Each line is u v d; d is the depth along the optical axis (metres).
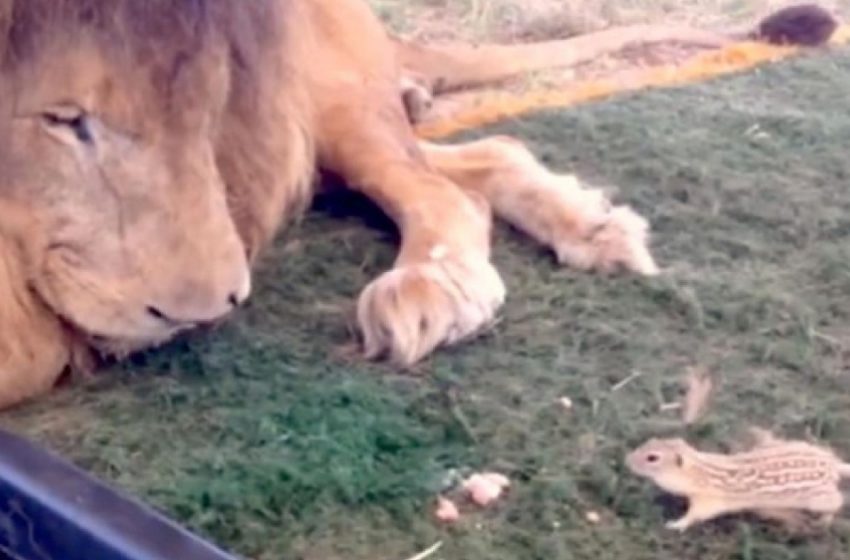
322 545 2.69
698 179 3.95
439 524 2.74
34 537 2.54
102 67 2.83
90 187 2.92
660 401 3.05
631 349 3.23
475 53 4.61
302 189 3.59
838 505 2.70
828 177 3.99
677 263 3.57
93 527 2.44
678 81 4.61
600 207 3.64
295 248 3.61
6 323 3.01
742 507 2.70
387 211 3.59
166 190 2.90
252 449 2.90
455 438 2.94
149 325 2.99
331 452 2.88
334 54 3.77
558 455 2.89
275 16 3.23
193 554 2.36
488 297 3.28
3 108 2.88
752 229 3.72
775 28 4.87
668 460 2.70
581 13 5.23
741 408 3.03
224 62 2.97
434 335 3.19
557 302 3.41
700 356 3.21
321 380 3.12
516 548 2.68
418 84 4.39
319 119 3.70
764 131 4.25
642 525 2.72
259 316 3.35
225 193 3.14
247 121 3.21
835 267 3.55
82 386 3.14
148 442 2.94
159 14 2.83
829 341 3.26
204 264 2.92
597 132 4.23
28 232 2.98
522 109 4.40
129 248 2.93
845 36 4.95
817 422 2.98
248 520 2.73
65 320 3.08
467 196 3.61
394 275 3.24
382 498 2.79
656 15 5.29
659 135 4.21
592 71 4.74
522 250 3.61
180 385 3.11
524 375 3.14
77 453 2.91
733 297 3.41
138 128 2.86
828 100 4.47
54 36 2.82
